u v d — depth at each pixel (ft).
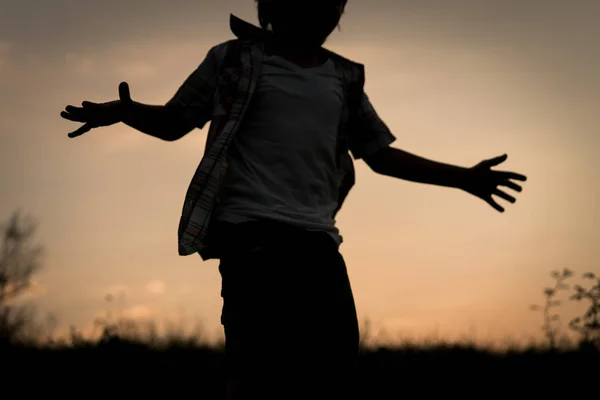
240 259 11.36
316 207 11.72
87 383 24.22
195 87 12.16
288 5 12.01
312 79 12.00
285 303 11.25
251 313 11.27
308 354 11.28
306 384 11.27
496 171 13.39
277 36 12.26
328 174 12.00
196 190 11.38
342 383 11.47
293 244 11.31
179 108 12.19
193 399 23.22
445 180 13.48
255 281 11.28
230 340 11.37
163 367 25.48
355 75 12.67
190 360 26.99
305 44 12.25
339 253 11.89
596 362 25.73
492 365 25.95
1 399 22.70
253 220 11.36
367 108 13.12
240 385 11.19
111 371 25.17
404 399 23.26
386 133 13.23
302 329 11.26
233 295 11.42
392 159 13.43
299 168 11.64
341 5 12.43
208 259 11.85
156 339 29.78
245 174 11.60
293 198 11.57
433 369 25.67
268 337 11.21
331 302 11.38
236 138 11.81
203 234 11.32
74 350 27.53
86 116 11.76
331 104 12.02
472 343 28.99
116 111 11.84
